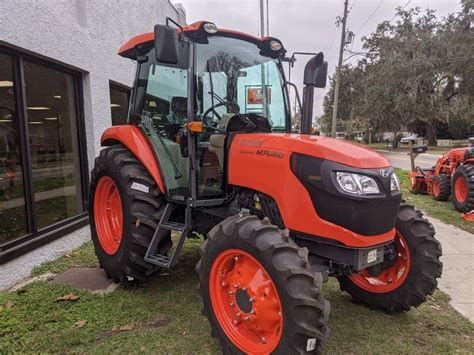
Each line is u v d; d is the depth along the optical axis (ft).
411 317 11.60
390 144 174.09
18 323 10.69
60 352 9.60
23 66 14.55
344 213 9.04
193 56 11.55
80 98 18.93
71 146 18.51
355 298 12.40
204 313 9.89
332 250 9.55
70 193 18.38
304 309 8.08
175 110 12.40
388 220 9.59
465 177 25.63
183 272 14.55
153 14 29.37
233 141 11.21
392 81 113.50
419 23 122.01
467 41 106.63
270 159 10.03
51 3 15.71
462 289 13.61
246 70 12.62
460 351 9.87
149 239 12.53
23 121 14.47
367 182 9.16
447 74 107.34
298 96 12.60
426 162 74.49
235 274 9.45
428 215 25.58
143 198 12.44
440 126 153.69
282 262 8.37
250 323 9.14
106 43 20.77
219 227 9.71
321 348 8.30
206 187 12.11
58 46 16.12
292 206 9.57
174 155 12.44
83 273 14.61
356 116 138.92
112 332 10.55
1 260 12.76
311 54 13.07
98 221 14.43
